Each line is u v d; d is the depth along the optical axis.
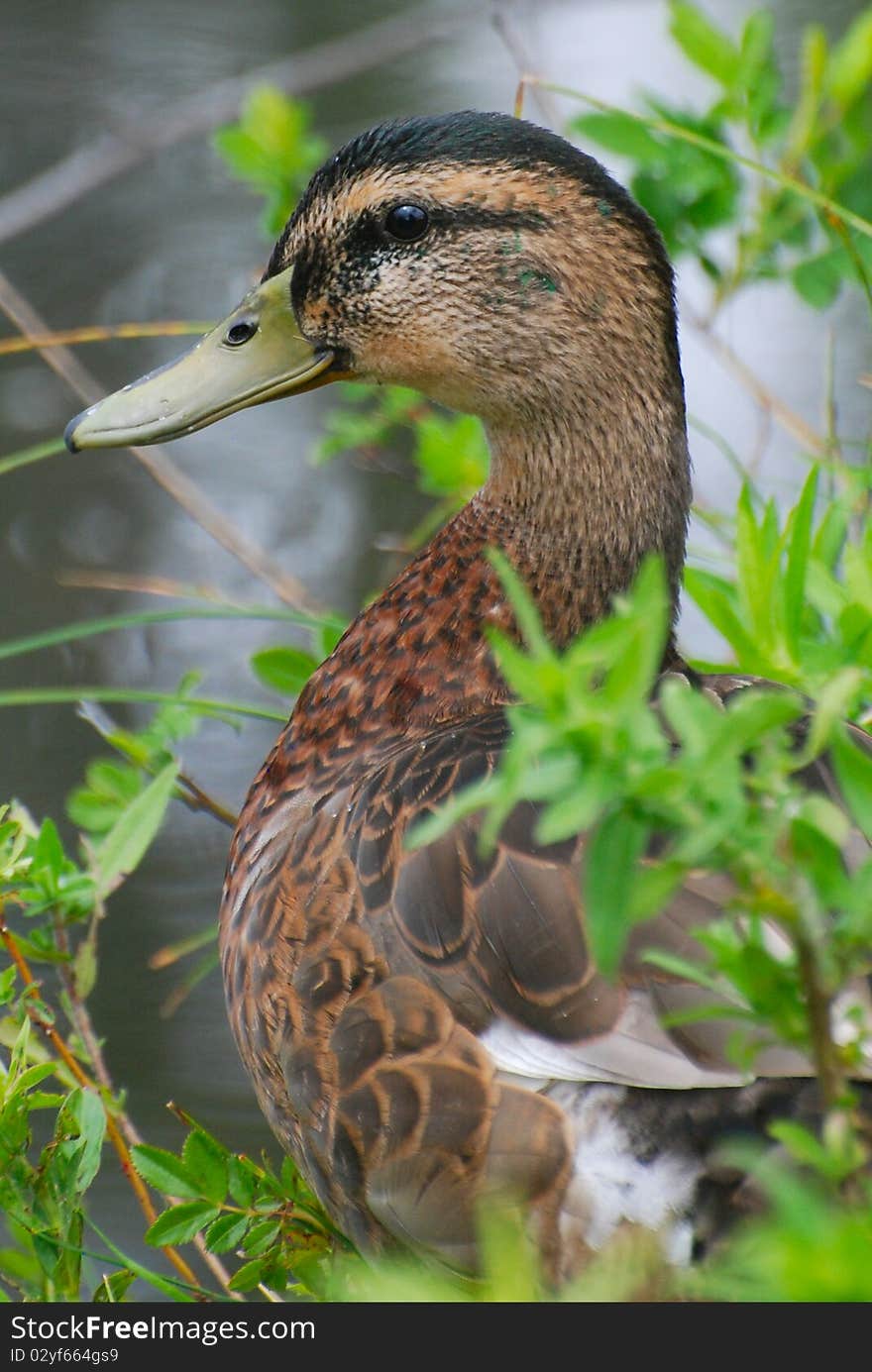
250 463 12.05
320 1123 5.26
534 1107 4.80
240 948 5.74
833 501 6.45
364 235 6.37
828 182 8.11
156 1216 6.16
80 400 12.46
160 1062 8.22
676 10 8.02
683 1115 4.59
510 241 6.14
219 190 14.59
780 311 12.45
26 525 11.58
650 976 4.77
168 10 16.67
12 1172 5.49
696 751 3.37
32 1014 6.23
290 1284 5.94
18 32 16.39
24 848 6.57
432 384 6.44
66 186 12.80
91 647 10.70
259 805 6.18
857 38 7.80
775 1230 3.46
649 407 6.16
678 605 6.28
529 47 14.76
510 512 6.24
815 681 5.08
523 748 3.35
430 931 5.14
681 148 8.12
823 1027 3.46
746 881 3.42
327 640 7.20
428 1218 4.93
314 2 16.75
